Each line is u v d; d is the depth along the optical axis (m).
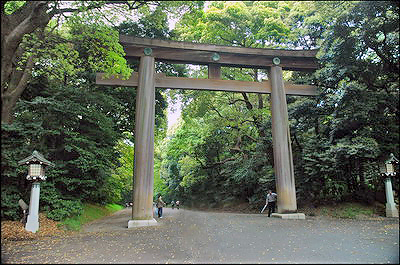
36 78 13.06
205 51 13.23
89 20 9.85
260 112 17.84
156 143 23.48
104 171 14.64
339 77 12.91
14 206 9.95
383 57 12.31
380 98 12.22
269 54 13.78
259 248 6.50
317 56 13.27
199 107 19.88
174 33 17.92
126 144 20.05
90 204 17.45
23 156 10.80
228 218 12.73
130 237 8.41
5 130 10.33
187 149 25.39
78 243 7.63
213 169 26.64
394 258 5.32
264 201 19.08
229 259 5.59
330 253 5.88
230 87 13.29
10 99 10.47
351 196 14.32
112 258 5.87
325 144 13.95
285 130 13.17
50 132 11.80
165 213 18.30
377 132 12.56
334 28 12.46
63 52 11.71
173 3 11.15
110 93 16.70
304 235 7.96
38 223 9.30
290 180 12.66
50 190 11.40
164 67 18.25
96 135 14.47
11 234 8.48
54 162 12.39
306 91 14.02
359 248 6.21
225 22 18.39
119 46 10.29
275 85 13.62
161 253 6.22
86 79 15.51
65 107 12.38
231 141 23.03
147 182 11.32
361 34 11.91
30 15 7.91
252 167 18.56
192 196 29.62
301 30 16.50
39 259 5.91
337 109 12.95
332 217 12.43
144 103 11.87
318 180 14.73
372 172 13.55
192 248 6.64
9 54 7.58
